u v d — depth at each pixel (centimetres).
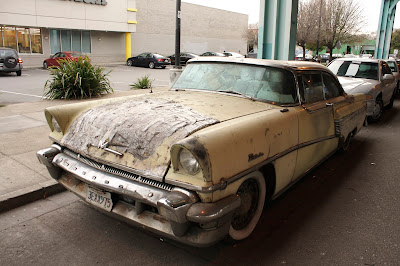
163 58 2911
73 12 2689
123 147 269
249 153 264
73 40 2912
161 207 229
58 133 330
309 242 313
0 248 291
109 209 273
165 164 245
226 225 249
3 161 470
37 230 321
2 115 763
